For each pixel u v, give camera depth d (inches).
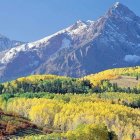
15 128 6919.3
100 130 5492.1
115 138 5565.9
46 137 5885.8
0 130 6712.6
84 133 5467.5
